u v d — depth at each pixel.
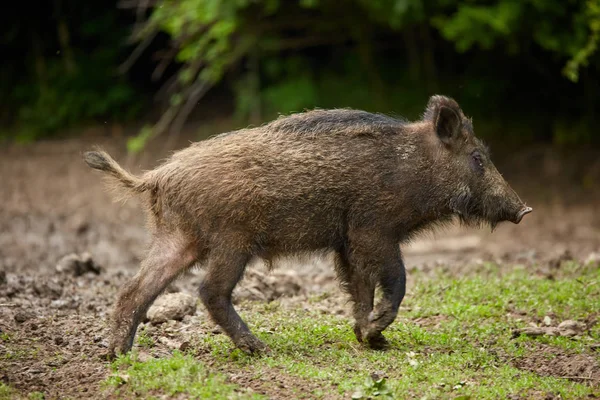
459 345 13.10
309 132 12.50
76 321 13.84
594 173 28.72
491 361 12.40
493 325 14.15
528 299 15.51
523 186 28.80
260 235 12.14
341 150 12.47
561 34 26.58
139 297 11.85
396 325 14.09
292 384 10.98
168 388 10.54
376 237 12.54
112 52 38.06
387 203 12.54
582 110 31.05
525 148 30.84
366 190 12.45
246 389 10.65
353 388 10.80
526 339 13.47
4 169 32.88
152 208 12.35
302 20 32.06
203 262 12.23
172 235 12.08
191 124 35.56
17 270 19.25
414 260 22.17
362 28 32.31
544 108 32.00
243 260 12.07
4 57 40.75
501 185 13.31
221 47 28.64
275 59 33.81
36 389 10.87
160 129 30.69
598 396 11.07
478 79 32.06
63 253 22.09
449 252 23.17
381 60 34.38
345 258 12.98
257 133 12.44
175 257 12.01
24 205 28.06
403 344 13.11
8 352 12.09
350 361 12.02
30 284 16.06
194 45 30.02
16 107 39.31
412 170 12.72
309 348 12.67
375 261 12.55
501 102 32.34
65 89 37.84
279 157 12.17
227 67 34.00
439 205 12.98
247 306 15.38
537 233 24.69
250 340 12.12
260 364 11.69
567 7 26.66
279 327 13.74
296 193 12.15
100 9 38.31
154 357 11.88
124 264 21.12
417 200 12.77
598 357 12.59
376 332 12.56
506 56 31.23
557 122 30.75
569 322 13.98
